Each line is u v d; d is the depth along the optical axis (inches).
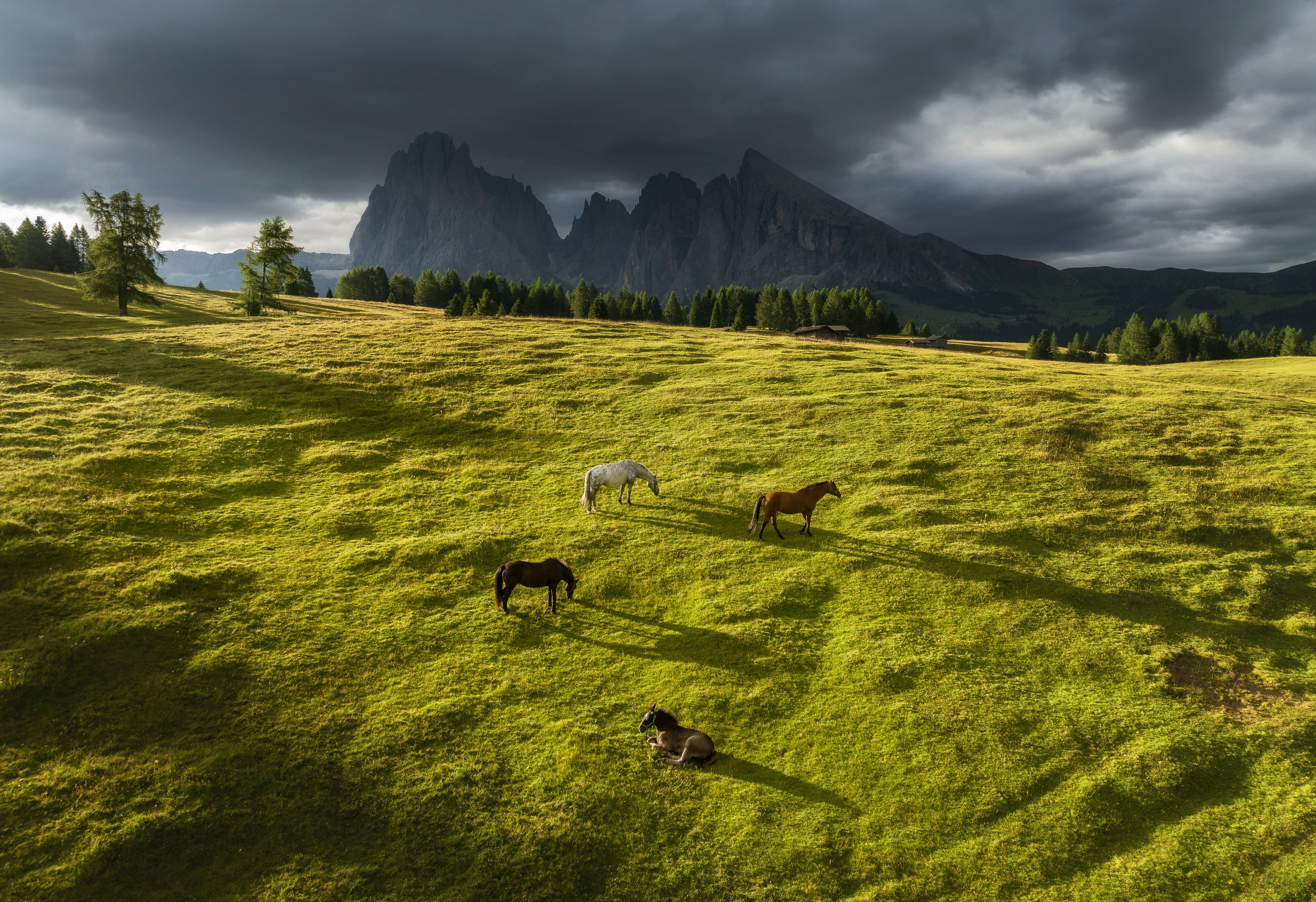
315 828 463.2
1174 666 601.0
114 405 1289.4
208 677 591.2
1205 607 681.6
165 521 872.3
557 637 663.1
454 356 1731.1
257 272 3115.2
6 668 582.9
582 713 562.9
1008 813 467.2
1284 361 2736.2
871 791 487.8
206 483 996.6
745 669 609.6
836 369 1653.5
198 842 452.8
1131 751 510.3
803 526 874.1
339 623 677.3
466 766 509.4
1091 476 974.4
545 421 1284.4
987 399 1358.3
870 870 432.1
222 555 799.7
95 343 1798.7
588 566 782.5
